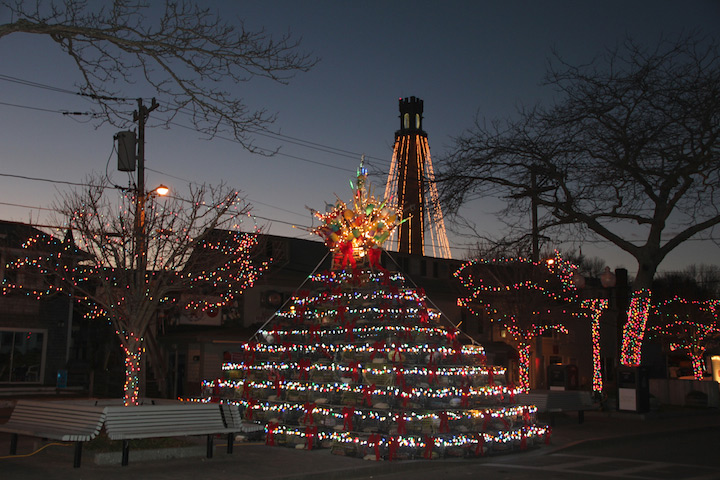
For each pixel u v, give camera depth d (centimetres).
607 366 4484
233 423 1264
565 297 3466
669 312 4403
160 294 1427
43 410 1177
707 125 2055
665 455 1471
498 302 3133
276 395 1533
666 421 2206
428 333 1462
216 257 1728
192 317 2967
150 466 1106
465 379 1434
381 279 1539
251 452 1312
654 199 2394
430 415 1319
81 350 3284
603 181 2189
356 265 1594
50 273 1769
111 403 1351
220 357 2834
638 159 2225
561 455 1461
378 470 1180
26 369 2695
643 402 2300
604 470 1247
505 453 1445
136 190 1587
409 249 2350
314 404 1416
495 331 3884
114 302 1396
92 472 1029
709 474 1202
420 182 2322
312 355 1533
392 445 1259
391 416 1295
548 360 4044
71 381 2980
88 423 1085
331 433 1366
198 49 1130
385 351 1373
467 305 3400
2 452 1246
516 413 1502
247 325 3000
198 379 2784
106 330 3181
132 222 1548
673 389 2864
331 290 1597
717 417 2452
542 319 3744
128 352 1363
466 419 1395
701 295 4994
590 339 4362
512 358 3678
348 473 1134
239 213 1747
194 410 1206
